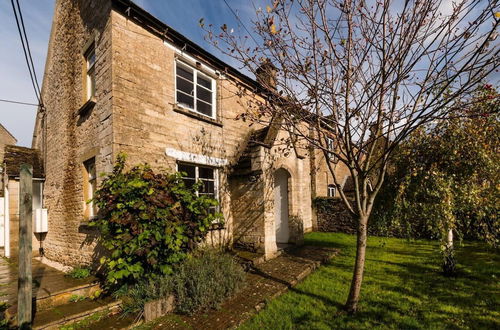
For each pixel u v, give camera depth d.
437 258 6.82
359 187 4.30
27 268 3.43
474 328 3.52
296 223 8.66
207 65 7.46
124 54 5.43
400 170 5.55
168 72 6.30
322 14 3.84
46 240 8.52
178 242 4.41
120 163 4.71
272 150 7.58
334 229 12.01
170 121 6.22
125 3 5.40
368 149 4.16
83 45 6.56
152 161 5.73
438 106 3.67
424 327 3.54
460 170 5.02
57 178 7.92
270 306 4.20
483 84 4.02
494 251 7.40
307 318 3.81
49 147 8.85
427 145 5.31
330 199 12.20
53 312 3.86
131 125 5.39
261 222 7.05
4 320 3.75
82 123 6.45
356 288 4.00
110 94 5.19
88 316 3.89
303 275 5.68
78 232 6.38
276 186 9.36
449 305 4.16
